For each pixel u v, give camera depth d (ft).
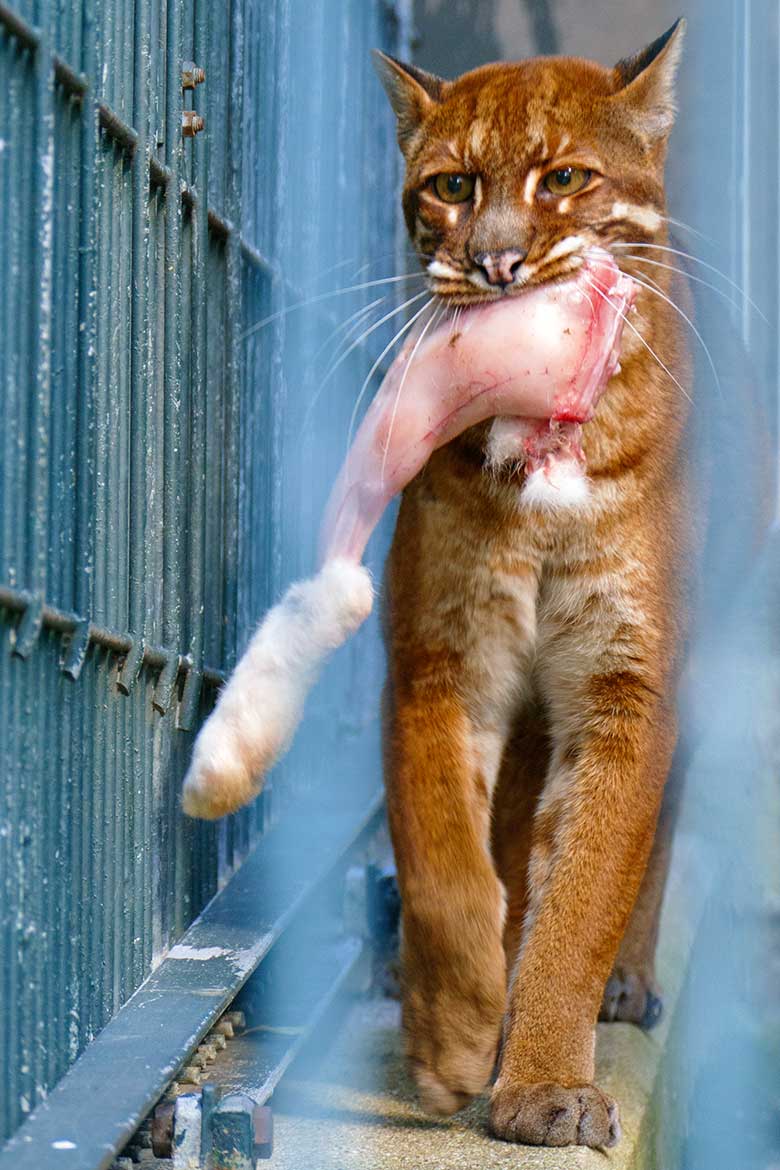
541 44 27.58
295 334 20.68
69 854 11.97
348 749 23.81
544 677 16.28
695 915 23.20
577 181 15.48
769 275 26.66
